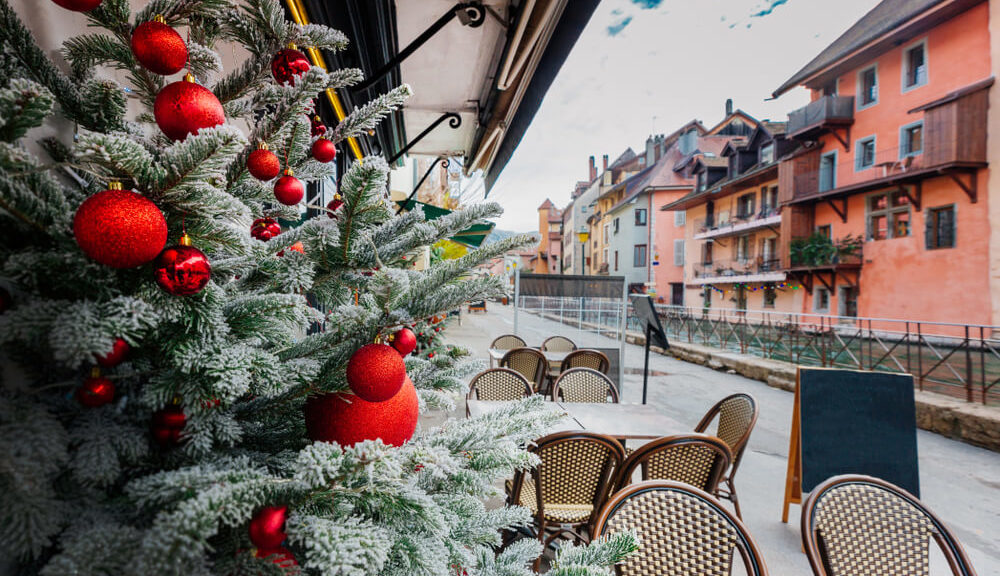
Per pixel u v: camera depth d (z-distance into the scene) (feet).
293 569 1.99
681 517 5.20
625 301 23.71
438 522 2.00
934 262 45.29
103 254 1.47
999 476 15.19
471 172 22.25
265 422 2.64
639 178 116.67
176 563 1.41
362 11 9.00
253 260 2.33
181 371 1.79
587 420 10.55
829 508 5.58
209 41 2.76
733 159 75.46
